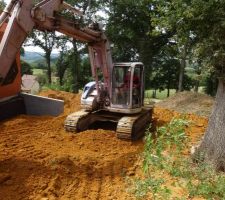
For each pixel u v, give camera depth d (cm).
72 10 909
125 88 1064
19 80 1237
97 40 1034
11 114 1191
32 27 750
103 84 1121
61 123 1144
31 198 611
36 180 675
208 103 1783
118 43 3331
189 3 722
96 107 1110
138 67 1115
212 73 748
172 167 668
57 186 666
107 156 861
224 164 745
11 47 714
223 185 627
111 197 641
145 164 628
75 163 779
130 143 974
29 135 991
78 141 964
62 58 3912
